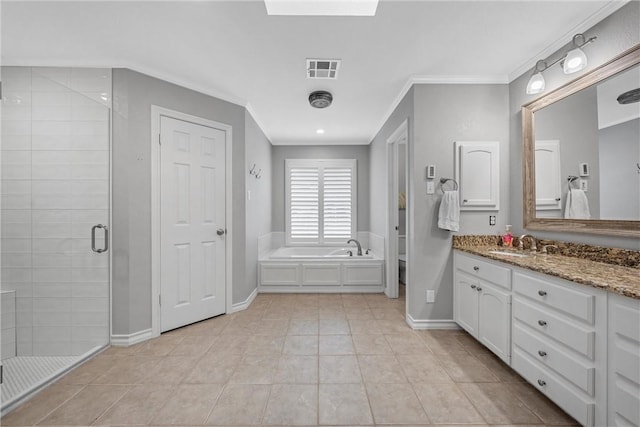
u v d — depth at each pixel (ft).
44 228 7.45
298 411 5.12
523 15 5.81
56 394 5.64
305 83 8.91
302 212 16.10
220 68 7.99
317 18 5.87
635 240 5.22
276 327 8.89
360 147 16.14
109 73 7.68
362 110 11.22
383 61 7.62
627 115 5.30
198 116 9.20
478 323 7.26
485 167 8.48
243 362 6.80
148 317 8.07
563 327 4.68
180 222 8.84
